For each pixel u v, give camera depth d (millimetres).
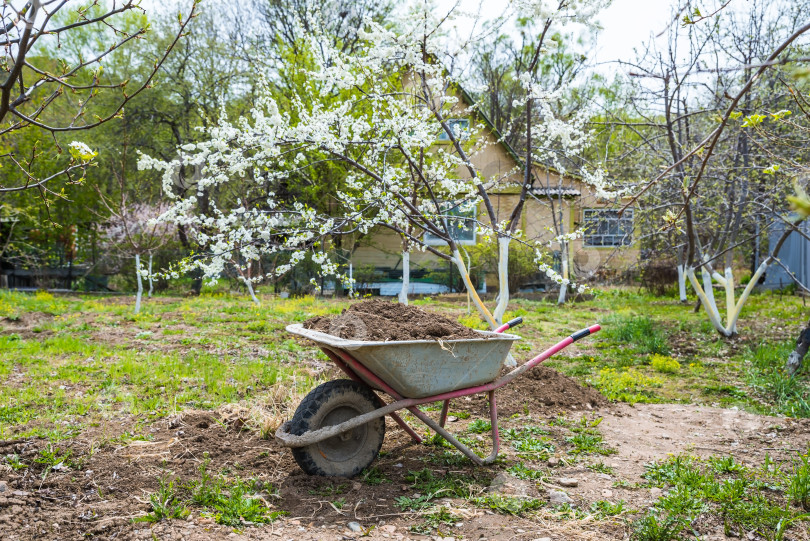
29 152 16250
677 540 3047
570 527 3195
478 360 3992
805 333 6938
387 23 20078
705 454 4492
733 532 3135
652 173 10461
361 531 3127
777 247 9367
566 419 5391
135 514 3199
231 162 6238
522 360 8250
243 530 3100
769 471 3979
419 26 6578
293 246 6527
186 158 6133
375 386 3980
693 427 5266
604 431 5074
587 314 13586
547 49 6562
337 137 6578
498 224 7039
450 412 5504
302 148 6496
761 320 11883
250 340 9445
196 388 6129
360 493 3625
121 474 3723
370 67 7258
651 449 4602
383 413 3771
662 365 7773
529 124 6906
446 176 8781
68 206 19391
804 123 7562
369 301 4430
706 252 10789
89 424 4785
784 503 3486
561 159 14266
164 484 3568
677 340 9852
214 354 8156
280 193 15891
